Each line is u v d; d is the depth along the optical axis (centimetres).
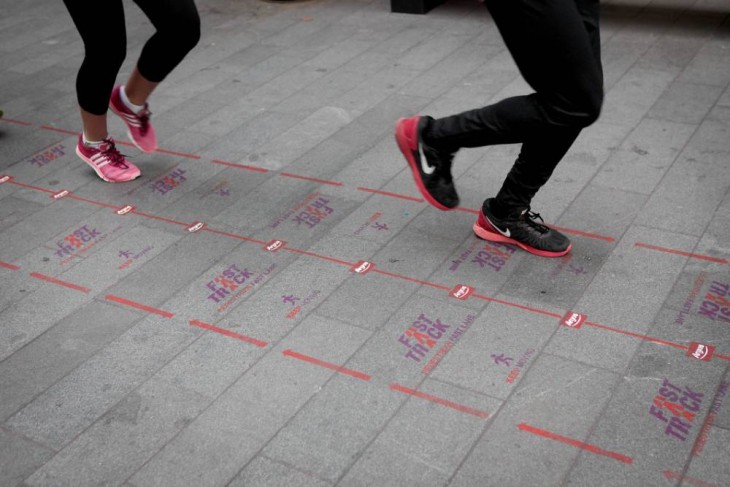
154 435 234
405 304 282
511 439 222
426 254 310
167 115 454
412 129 263
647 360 247
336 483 212
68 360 268
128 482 219
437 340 263
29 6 672
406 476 213
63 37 597
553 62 227
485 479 210
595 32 260
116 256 326
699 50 480
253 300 291
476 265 301
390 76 481
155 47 333
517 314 273
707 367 242
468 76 470
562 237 302
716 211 321
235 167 391
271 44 551
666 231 311
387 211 342
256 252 320
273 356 262
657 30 515
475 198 346
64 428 239
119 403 247
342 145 403
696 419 224
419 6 574
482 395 239
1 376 263
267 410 240
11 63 553
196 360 263
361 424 231
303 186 368
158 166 398
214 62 528
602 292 280
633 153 371
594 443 219
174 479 218
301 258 314
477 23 554
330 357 259
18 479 223
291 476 216
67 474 223
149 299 296
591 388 238
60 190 383
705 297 273
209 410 242
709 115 401
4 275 319
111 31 330
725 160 358
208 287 300
